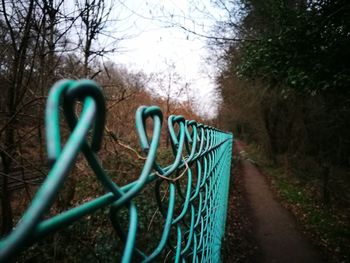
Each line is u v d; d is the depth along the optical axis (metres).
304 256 5.79
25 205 3.44
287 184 12.09
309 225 7.52
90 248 3.05
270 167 16.39
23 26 2.85
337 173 12.34
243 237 6.38
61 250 3.19
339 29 5.37
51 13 3.01
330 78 5.58
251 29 7.35
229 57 10.84
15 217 3.38
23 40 2.80
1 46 2.93
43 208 0.28
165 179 0.92
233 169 12.88
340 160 13.40
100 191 4.64
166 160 5.86
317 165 13.48
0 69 2.96
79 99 0.40
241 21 7.67
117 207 0.54
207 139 1.98
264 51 6.42
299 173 13.34
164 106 9.70
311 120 13.95
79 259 3.17
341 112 10.13
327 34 5.51
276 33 6.50
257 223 7.55
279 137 17.48
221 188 3.52
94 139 0.47
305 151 15.30
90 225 3.57
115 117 5.37
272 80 7.50
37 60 3.20
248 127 24.28
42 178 3.20
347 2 5.13
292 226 7.44
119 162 4.62
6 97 2.96
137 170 4.75
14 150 2.94
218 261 3.18
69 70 3.80
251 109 16.64
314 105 12.30
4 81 2.96
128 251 0.52
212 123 18.39
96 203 0.49
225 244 4.84
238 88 14.81
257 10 7.29
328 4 5.47
